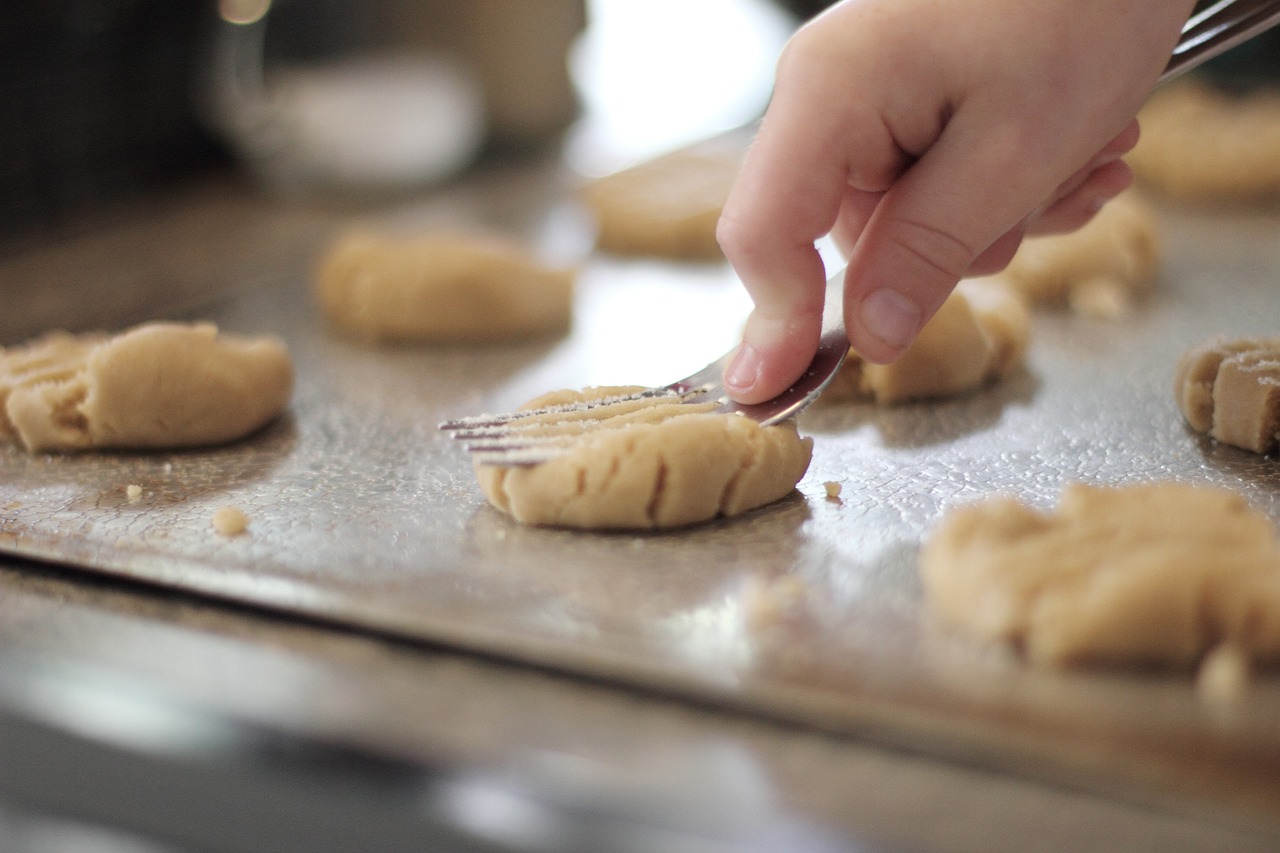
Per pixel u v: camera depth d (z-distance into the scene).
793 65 0.29
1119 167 0.35
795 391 0.31
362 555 0.29
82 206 0.60
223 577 0.28
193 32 0.65
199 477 0.33
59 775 0.26
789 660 0.25
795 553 0.29
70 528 0.30
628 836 0.23
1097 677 0.25
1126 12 0.28
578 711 0.25
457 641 0.26
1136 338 0.40
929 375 0.36
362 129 0.60
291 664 0.26
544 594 0.27
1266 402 0.32
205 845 0.26
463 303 0.41
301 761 0.25
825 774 0.24
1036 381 0.38
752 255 0.29
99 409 0.34
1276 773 0.23
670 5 0.94
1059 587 0.25
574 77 0.72
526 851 0.24
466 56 0.68
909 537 0.29
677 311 0.44
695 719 0.25
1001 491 0.31
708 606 0.27
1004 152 0.28
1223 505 0.26
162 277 0.48
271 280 0.47
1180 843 0.22
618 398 0.32
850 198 0.33
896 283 0.29
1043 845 0.22
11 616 0.28
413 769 0.24
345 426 0.36
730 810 0.23
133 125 0.63
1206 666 0.24
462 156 0.64
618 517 0.29
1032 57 0.28
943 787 0.23
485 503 0.31
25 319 0.44
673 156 0.58
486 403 0.37
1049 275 0.43
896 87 0.28
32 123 0.57
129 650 0.27
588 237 0.52
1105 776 0.23
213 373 0.34
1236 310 0.42
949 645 0.26
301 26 0.69
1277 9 0.32
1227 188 0.54
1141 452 0.33
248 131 0.62
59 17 0.57
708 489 0.30
